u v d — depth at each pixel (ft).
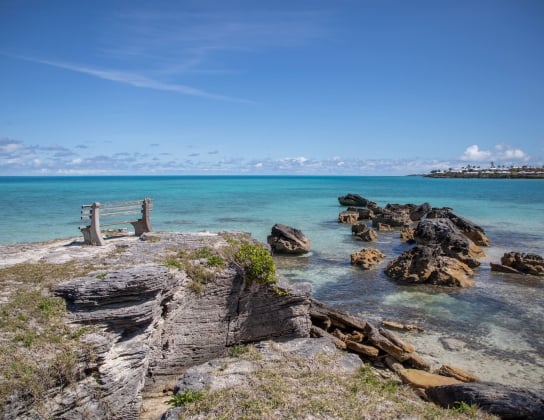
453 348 64.28
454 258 113.09
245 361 46.91
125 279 43.91
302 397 37.88
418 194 402.52
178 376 53.21
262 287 59.16
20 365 35.06
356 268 110.01
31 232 141.90
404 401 40.04
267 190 465.06
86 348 39.17
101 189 421.18
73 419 37.60
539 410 41.22
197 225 172.86
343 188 529.04
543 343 66.03
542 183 613.93
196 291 54.44
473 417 39.73
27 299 42.57
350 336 65.87
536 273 104.47
